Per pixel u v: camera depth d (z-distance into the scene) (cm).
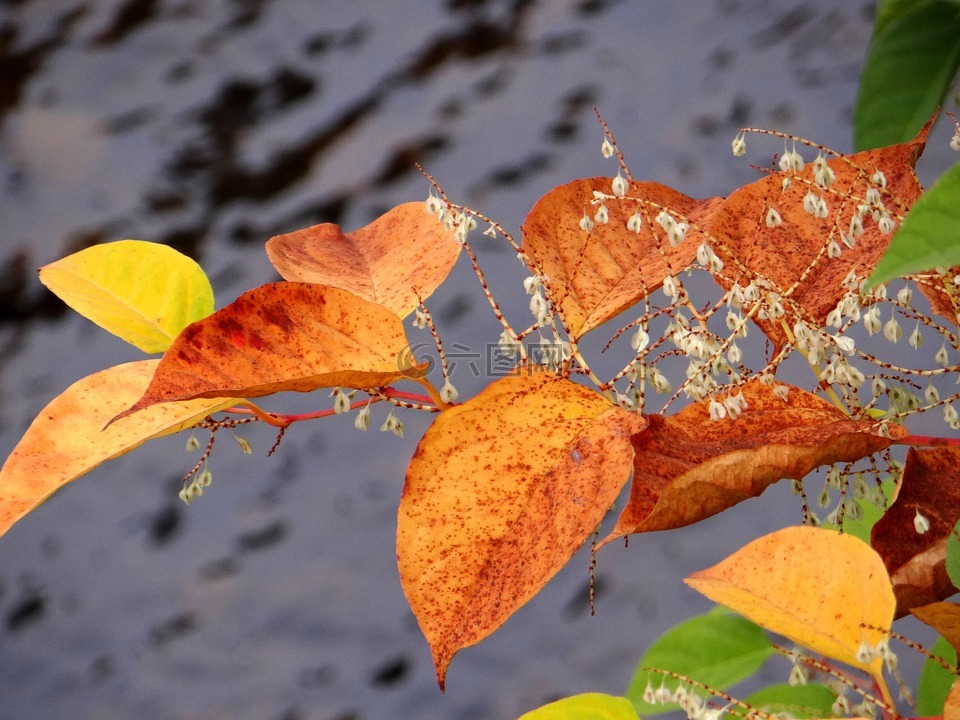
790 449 110
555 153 638
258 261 616
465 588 110
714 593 111
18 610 528
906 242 106
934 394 115
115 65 738
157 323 121
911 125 131
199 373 111
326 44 737
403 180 639
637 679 130
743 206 117
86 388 116
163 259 120
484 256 567
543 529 111
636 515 110
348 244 121
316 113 690
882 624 109
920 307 204
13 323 625
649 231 117
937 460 114
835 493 116
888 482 122
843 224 117
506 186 621
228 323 111
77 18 768
